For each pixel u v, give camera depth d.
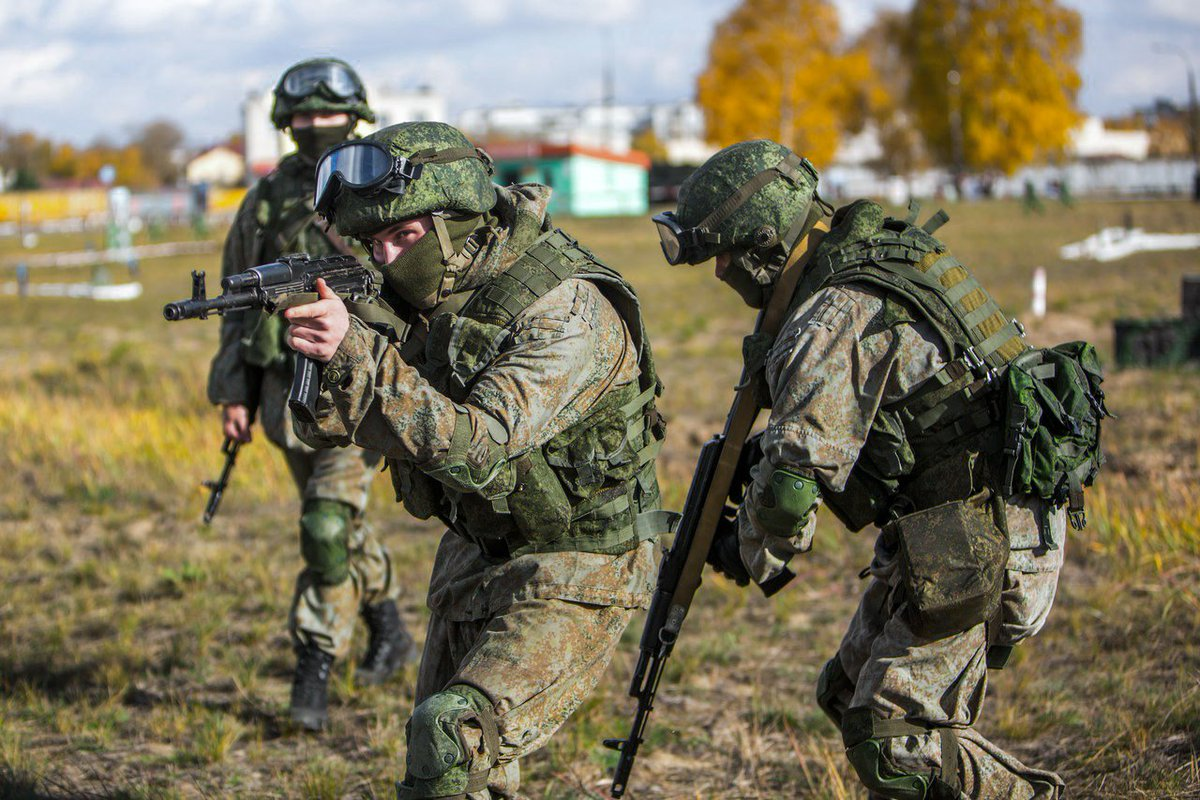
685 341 16.12
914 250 2.69
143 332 18.33
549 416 2.58
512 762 2.77
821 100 63.94
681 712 4.48
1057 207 49.62
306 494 4.44
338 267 2.63
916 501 2.69
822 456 2.57
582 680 2.75
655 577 2.92
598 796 3.85
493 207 2.77
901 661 2.68
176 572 6.24
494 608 2.79
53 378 12.73
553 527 2.69
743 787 3.88
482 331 2.61
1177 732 3.93
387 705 4.55
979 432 2.66
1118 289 19.53
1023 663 4.67
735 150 2.80
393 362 2.43
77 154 113.06
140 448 8.95
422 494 2.79
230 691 4.79
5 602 5.87
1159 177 70.81
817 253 2.76
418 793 2.56
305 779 3.92
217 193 69.88
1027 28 61.94
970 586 2.56
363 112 4.34
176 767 4.12
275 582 6.12
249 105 70.69
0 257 40.19
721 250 2.79
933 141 64.44
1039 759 3.90
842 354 2.60
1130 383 10.88
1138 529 5.88
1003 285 20.67
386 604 4.82
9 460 8.87
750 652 5.08
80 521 7.48
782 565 2.88
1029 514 2.72
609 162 53.72
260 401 4.51
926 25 62.72
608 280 2.75
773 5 63.56
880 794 2.72
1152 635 4.83
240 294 2.41
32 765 4.00
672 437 9.52
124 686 4.75
